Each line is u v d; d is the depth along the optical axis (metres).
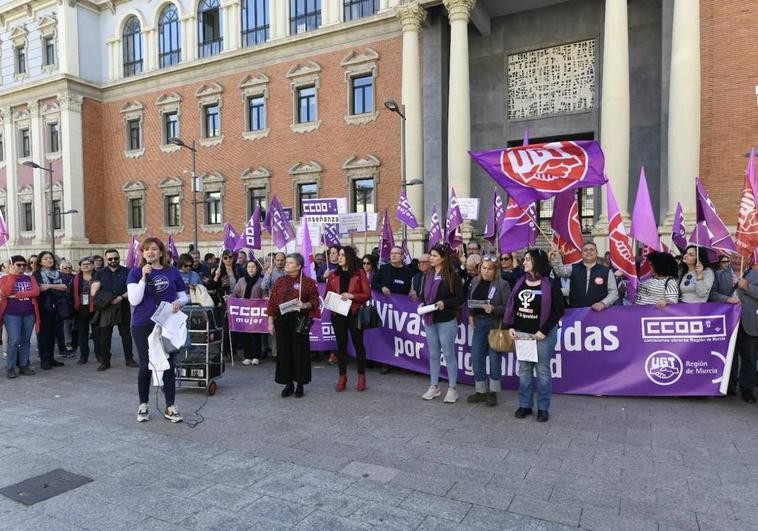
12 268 8.07
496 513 3.53
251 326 8.62
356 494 3.82
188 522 3.45
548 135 20.52
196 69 27.17
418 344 7.62
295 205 24.50
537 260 5.39
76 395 6.85
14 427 5.46
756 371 6.15
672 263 6.38
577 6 20.02
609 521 3.43
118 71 30.39
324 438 5.04
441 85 20.58
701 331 6.19
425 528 3.35
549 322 5.37
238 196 26.12
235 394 6.76
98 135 31.00
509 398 6.48
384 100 22.19
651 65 18.83
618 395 6.42
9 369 7.97
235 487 3.96
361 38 22.66
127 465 4.40
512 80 21.30
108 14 30.64
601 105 18.25
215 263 13.30
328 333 8.76
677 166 15.83
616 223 6.86
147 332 5.58
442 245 6.30
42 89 30.56
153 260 5.45
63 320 10.05
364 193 22.92
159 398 6.59
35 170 31.27
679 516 3.49
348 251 6.99
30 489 3.95
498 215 11.19
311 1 24.11
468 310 6.72
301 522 3.43
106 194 31.00
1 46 32.88
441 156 20.45
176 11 28.27
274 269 8.97
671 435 5.07
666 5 17.25
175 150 28.20
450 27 20.75
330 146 23.53
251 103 26.03
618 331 6.40
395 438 5.03
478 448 4.74
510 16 21.19
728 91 16.45
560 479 4.07
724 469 4.25
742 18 16.30
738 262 6.85
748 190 6.21
